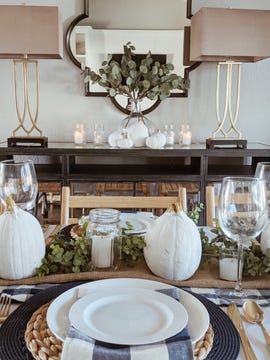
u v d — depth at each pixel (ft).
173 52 9.05
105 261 3.10
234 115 9.38
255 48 7.55
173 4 8.91
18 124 9.21
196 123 9.42
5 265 2.85
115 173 8.20
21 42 7.41
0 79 9.03
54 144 8.77
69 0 8.80
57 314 2.23
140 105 8.98
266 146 8.67
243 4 9.00
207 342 2.03
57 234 3.74
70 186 8.00
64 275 2.93
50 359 1.89
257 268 2.97
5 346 2.03
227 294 2.78
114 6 8.86
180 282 2.93
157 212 6.78
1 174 3.64
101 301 2.32
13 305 2.58
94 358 1.81
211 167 9.19
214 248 3.29
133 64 7.98
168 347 1.88
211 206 4.97
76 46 8.95
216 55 7.58
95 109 9.26
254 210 2.90
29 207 3.76
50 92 9.15
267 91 9.41
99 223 3.14
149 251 3.02
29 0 8.75
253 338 2.20
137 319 2.17
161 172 8.41
